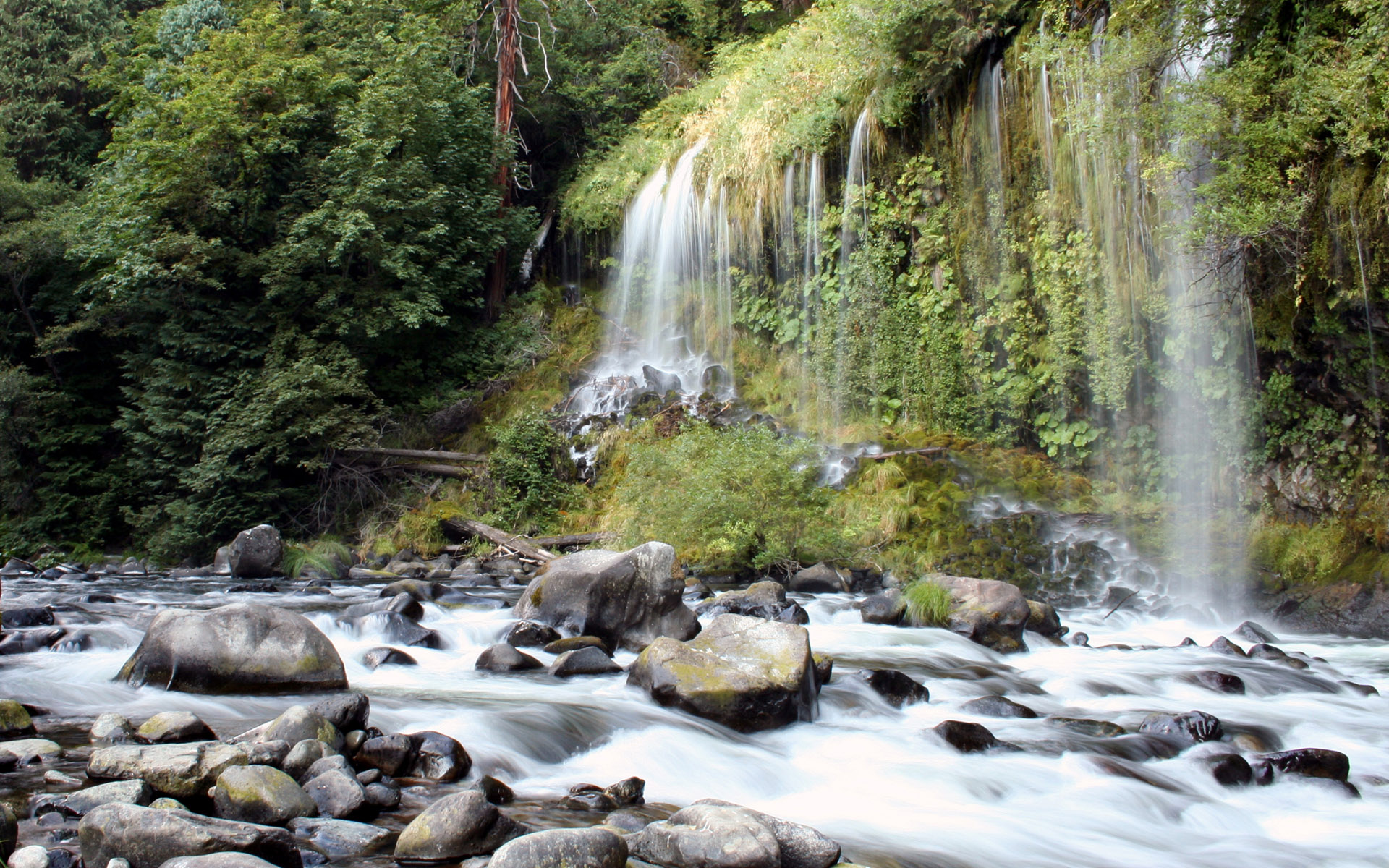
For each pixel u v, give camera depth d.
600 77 25.50
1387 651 9.88
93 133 28.41
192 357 18.75
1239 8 11.13
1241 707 7.05
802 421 17.47
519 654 7.44
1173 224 11.73
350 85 19.91
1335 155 10.53
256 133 19.22
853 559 12.95
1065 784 5.25
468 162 21.34
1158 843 4.56
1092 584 12.27
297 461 18.11
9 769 4.42
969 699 6.82
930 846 4.30
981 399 16.09
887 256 17.33
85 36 29.09
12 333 21.70
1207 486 13.31
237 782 3.89
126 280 17.72
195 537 17.34
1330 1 10.37
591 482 17.34
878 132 17.23
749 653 6.44
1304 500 12.35
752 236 19.47
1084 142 14.30
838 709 6.52
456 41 23.41
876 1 16.33
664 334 20.98
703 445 13.78
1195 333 13.30
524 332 21.42
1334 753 5.61
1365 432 11.88
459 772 4.70
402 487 18.12
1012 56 15.51
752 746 5.66
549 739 5.39
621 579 8.66
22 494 20.16
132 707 5.61
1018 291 15.62
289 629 6.28
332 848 3.67
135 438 18.28
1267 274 12.06
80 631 7.77
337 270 19.77
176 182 18.53
